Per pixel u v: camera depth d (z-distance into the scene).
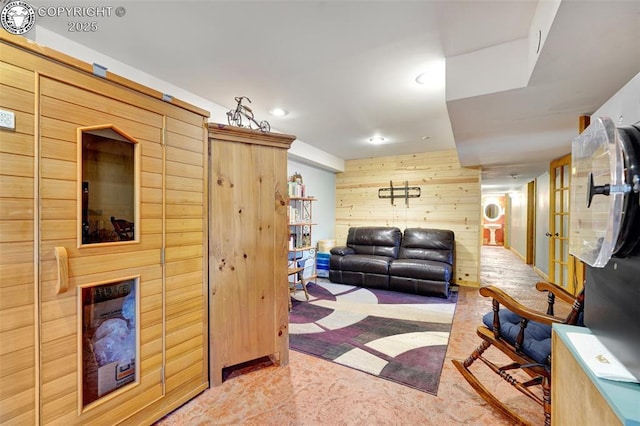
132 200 1.45
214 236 1.83
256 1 1.39
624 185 0.67
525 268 6.20
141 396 1.48
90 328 1.31
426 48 1.79
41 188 1.14
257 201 1.99
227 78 2.19
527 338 1.56
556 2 1.12
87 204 1.28
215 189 1.83
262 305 2.02
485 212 11.73
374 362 2.15
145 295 1.49
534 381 1.65
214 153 1.83
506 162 4.28
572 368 0.85
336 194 5.86
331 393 1.77
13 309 1.08
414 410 1.62
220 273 1.85
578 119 2.32
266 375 1.97
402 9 1.44
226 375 1.97
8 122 1.05
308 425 1.51
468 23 1.54
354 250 5.01
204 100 2.56
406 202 5.17
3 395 1.06
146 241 1.49
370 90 2.39
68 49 1.68
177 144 1.63
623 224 0.66
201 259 1.77
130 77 2.00
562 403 0.93
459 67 1.87
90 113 1.28
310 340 2.54
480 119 2.35
